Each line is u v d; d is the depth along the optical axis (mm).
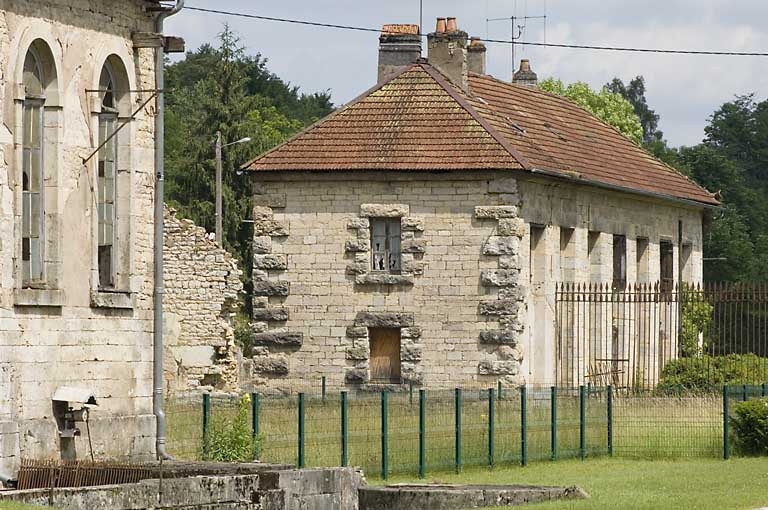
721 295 58406
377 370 60594
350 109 61906
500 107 66688
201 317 59094
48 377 33219
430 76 62562
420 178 59875
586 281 66500
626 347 70250
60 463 32281
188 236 59219
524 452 44438
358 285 60406
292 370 60781
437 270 59781
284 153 60875
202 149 102688
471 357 59438
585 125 74438
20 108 32281
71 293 34094
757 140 147000
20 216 32344
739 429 46156
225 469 34344
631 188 68938
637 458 46156
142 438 36312
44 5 33250
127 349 36125
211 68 115500
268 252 60969
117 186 36312
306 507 34188
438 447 42375
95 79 35062
